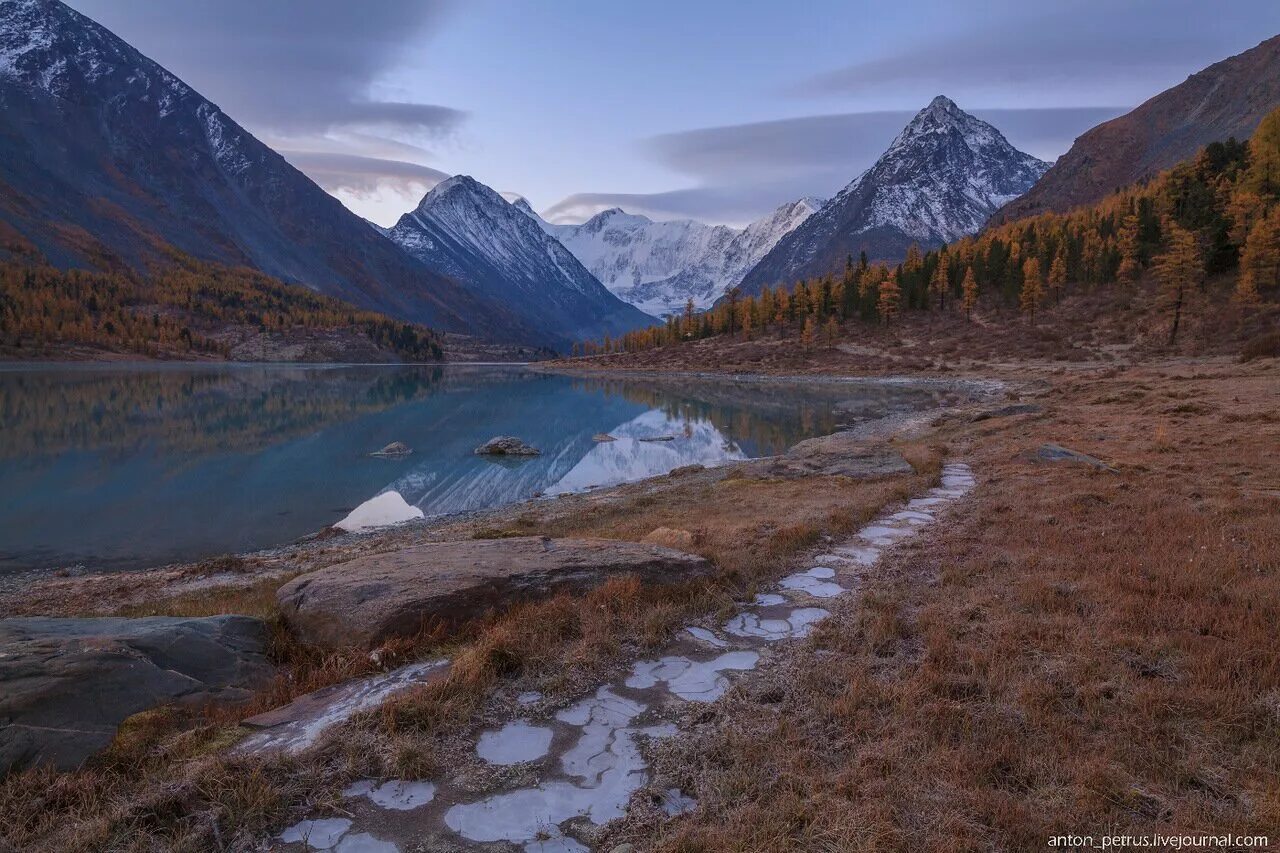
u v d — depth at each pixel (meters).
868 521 15.48
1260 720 5.79
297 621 9.26
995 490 17.89
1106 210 160.38
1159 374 55.19
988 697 6.45
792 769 5.46
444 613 9.04
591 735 6.29
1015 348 102.44
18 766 5.39
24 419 58.97
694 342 195.12
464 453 46.25
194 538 25.70
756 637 8.73
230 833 4.84
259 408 73.19
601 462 43.00
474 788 5.45
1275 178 91.88
